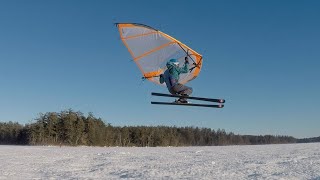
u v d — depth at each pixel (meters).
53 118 80.88
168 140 100.81
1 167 24.42
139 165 25.75
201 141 122.00
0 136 95.88
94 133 82.69
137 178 18.86
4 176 19.72
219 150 49.34
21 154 38.91
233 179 18.19
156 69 15.89
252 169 22.42
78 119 81.62
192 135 118.06
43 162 28.62
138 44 15.28
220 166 24.50
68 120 80.44
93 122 83.62
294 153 38.09
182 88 15.61
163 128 106.62
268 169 22.36
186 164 26.27
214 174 20.14
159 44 15.44
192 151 46.53
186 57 15.82
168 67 15.70
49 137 80.06
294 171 21.08
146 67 15.76
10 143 93.81
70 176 19.88
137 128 98.06
